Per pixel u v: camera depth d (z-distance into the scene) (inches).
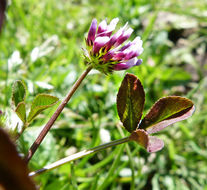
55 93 5.2
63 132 5.1
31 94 4.5
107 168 4.8
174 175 5.1
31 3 7.9
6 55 6.1
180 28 8.3
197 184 5.1
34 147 2.3
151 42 7.5
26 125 2.4
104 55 2.6
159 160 5.2
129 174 4.8
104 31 2.7
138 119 2.5
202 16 8.7
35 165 3.9
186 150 5.6
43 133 2.4
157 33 7.7
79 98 5.5
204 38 8.1
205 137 5.8
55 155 4.2
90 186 4.3
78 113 5.5
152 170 5.1
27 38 6.8
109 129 5.3
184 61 7.3
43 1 8.2
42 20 7.1
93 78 5.8
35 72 5.5
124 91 2.5
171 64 7.3
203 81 6.8
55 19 7.7
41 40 6.9
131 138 2.3
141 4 8.7
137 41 2.6
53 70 5.8
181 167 5.3
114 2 8.3
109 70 2.6
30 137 4.0
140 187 4.8
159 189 4.8
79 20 7.9
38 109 2.3
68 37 7.4
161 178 5.1
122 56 2.6
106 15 7.9
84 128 5.2
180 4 9.2
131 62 2.6
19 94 2.5
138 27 8.0
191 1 9.4
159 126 2.5
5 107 4.4
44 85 4.4
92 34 2.7
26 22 7.0
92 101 5.7
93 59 2.6
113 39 2.6
